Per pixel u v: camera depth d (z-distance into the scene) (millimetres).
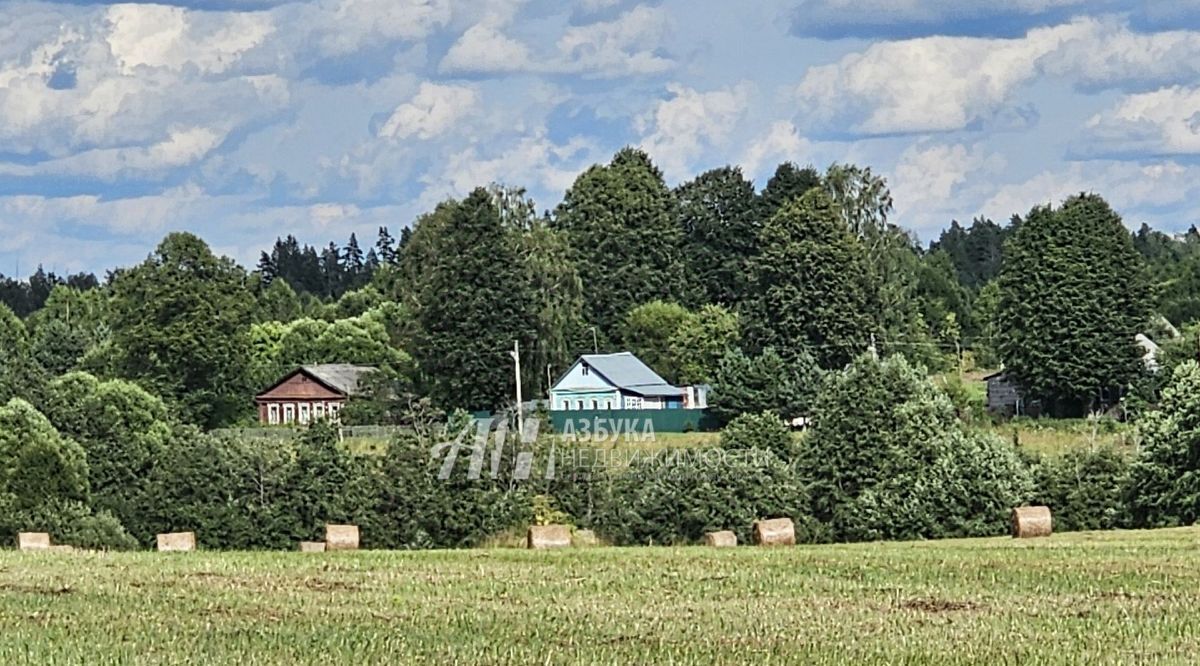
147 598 35938
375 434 111938
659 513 81938
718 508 81562
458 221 147000
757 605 35250
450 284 144625
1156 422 80938
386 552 50656
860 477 85750
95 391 101812
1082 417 144500
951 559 44500
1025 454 88875
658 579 40500
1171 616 33062
